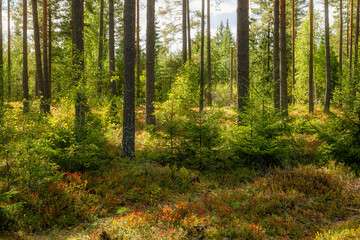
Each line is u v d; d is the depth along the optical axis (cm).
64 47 2445
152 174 830
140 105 2444
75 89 902
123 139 972
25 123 714
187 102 1440
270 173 847
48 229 509
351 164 834
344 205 620
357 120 866
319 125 984
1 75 1856
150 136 1062
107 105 1287
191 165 970
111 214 598
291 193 677
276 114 976
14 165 627
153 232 491
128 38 948
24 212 536
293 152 1018
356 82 892
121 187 718
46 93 1773
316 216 582
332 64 3459
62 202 582
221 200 659
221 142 1003
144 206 653
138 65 2422
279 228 526
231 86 2744
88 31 2439
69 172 767
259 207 612
